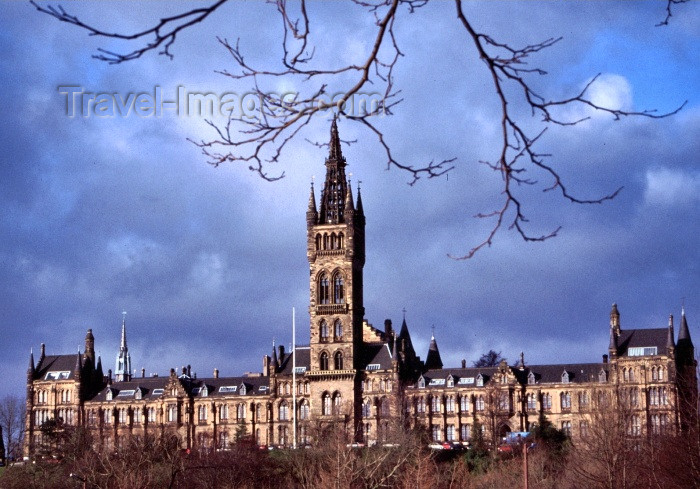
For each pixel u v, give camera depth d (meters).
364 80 20.42
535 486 148.75
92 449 177.62
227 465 168.12
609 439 140.25
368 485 149.62
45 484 179.75
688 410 92.69
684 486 88.94
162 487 149.50
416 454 171.50
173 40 18.27
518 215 20.48
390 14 19.69
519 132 19.94
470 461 197.75
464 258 20.91
